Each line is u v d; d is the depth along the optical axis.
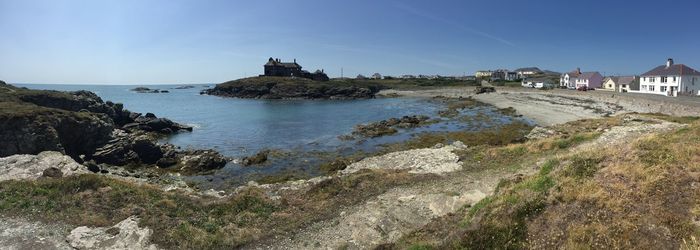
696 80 78.50
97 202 17.03
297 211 17.45
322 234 15.20
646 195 10.26
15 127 32.25
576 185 11.59
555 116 59.34
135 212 16.30
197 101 121.31
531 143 26.58
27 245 13.82
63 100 54.47
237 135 50.97
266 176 30.83
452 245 10.89
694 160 11.67
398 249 12.85
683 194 10.00
